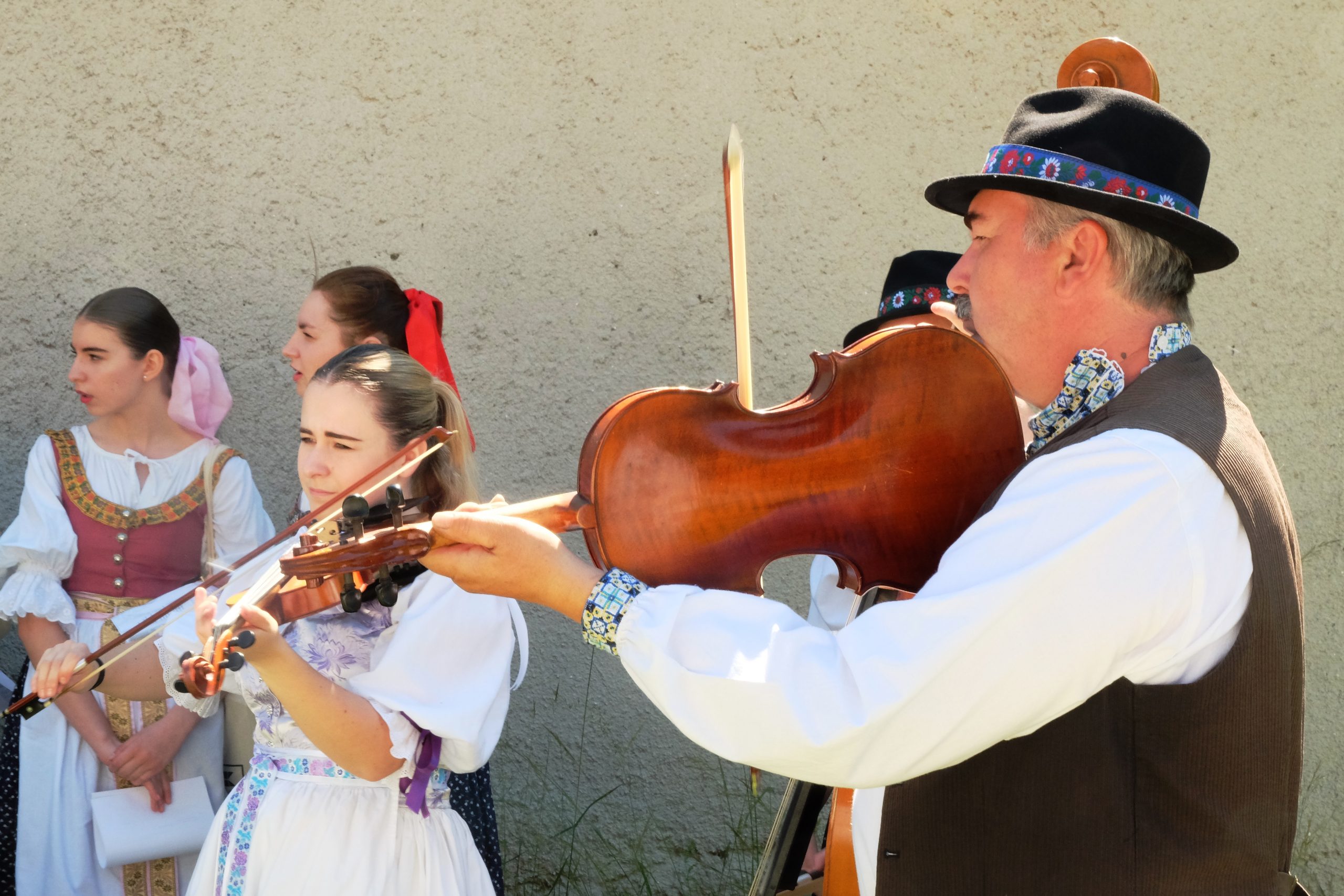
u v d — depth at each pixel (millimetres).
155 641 2447
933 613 1291
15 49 3332
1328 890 3182
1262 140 3119
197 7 3305
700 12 3223
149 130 3336
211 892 2014
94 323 2842
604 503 1424
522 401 3324
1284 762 1386
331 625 2010
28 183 3363
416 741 1941
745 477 1493
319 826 1936
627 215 3275
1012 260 1511
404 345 2877
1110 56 1809
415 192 3307
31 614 2729
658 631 1338
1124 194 1440
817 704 1294
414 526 1400
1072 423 1496
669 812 3391
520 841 3404
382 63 3289
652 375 3287
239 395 3373
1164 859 1388
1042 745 1441
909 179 3215
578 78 3258
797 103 3223
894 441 1569
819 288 3248
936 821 1515
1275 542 1371
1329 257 3131
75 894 2688
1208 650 1358
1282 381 3158
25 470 3404
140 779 2652
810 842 2293
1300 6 3086
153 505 2873
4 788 2797
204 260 3355
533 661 3412
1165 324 1490
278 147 3324
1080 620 1282
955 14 3168
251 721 2838
